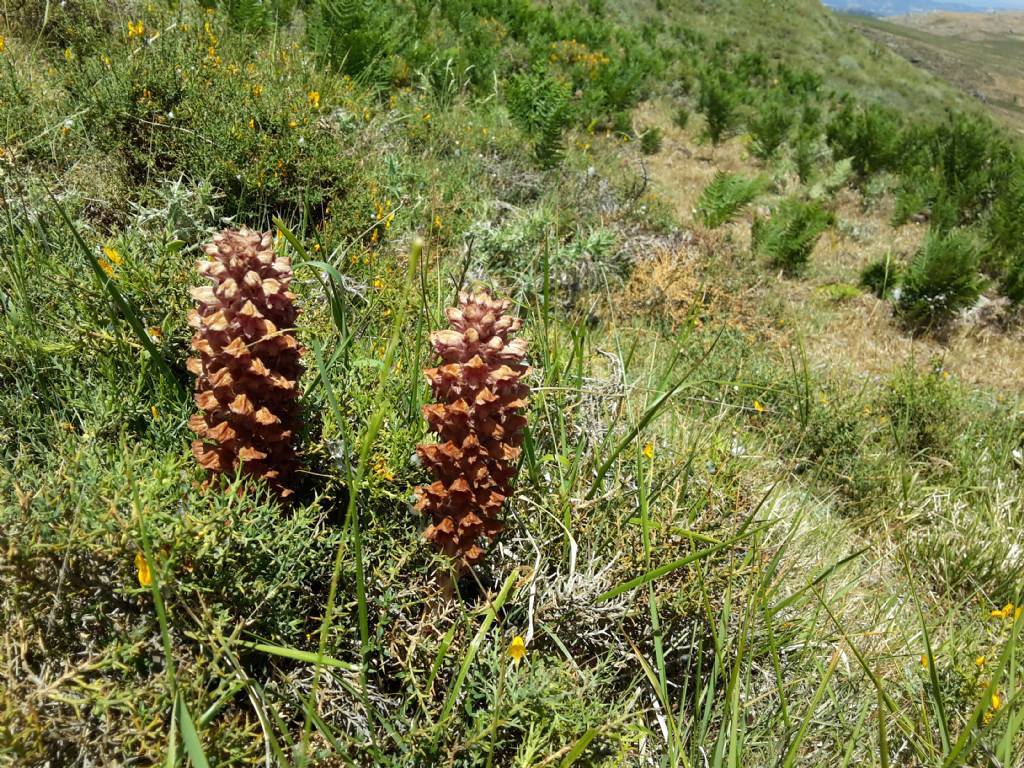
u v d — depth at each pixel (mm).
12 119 3625
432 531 2084
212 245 1894
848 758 2225
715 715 2438
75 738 1590
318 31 7543
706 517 2838
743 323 6496
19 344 2418
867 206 12523
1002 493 4762
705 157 13516
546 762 1836
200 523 1785
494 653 2088
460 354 1938
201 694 1656
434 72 9094
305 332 2676
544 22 16625
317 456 2312
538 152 7449
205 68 4672
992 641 3262
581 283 5531
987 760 2326
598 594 2412
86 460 1928
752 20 35500
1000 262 9633
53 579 1701
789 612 2857
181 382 2553
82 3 5258
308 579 2119
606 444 2805
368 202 4504
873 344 7293
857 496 4645
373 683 2127
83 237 2963
